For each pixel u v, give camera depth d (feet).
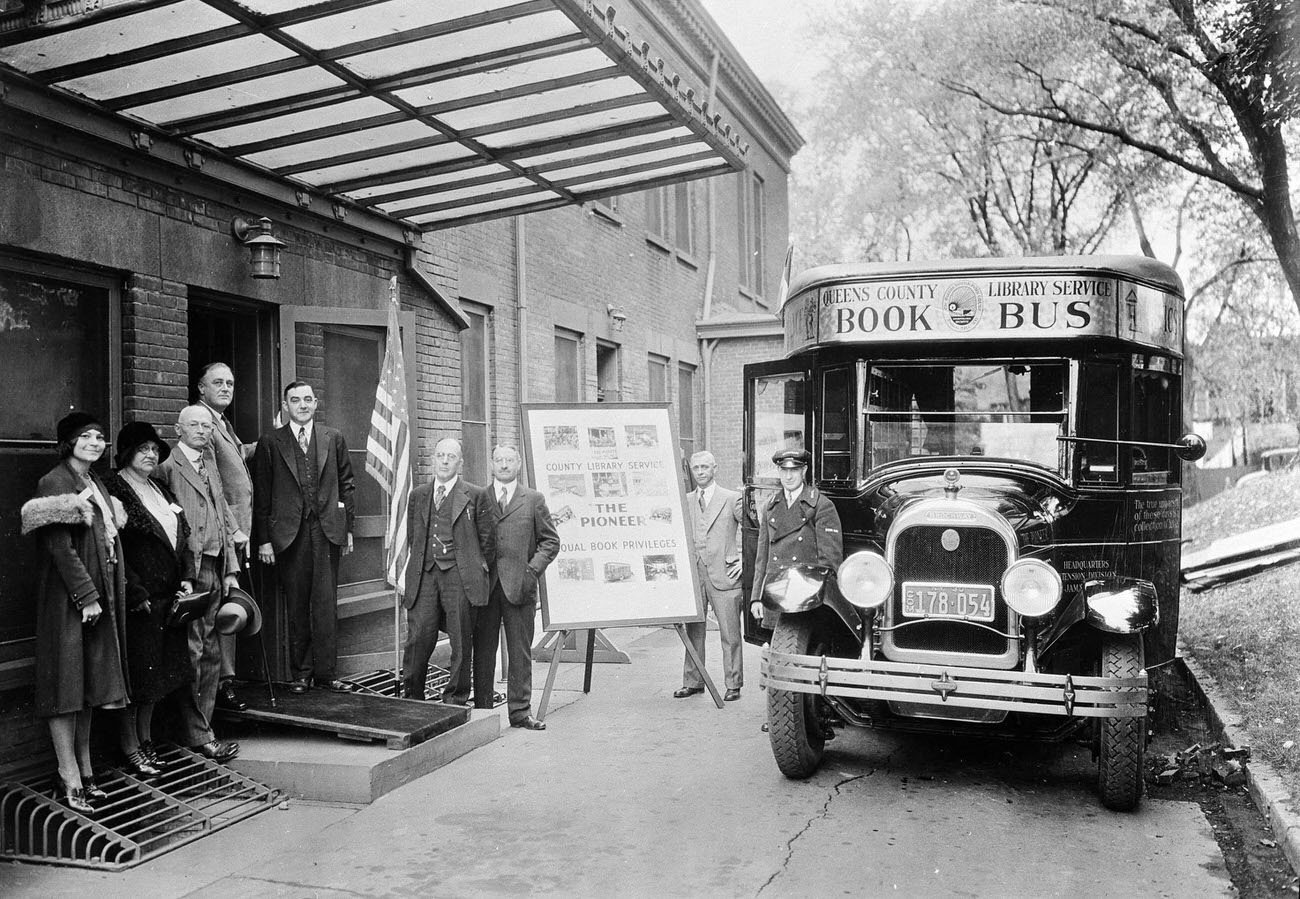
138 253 19.89
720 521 27.25
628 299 50.24
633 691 28.32
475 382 36.06
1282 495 62.44
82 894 14.38
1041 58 52.70
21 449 17.99
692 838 16.72
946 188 73.61
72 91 17.69
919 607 18.71
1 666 16.90
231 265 22.47
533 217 40.16
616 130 22.62
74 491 16.49
